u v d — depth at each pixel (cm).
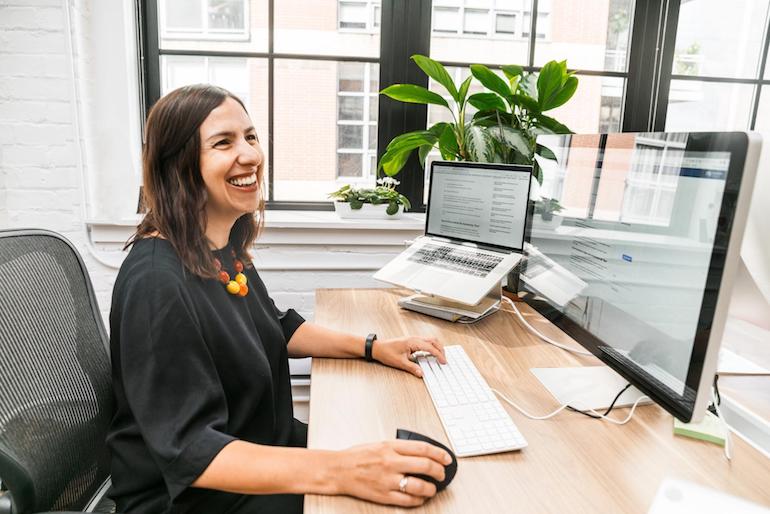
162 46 197
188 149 88
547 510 66
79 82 175
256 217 113
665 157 81
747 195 67
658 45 212
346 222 189
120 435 85
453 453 77
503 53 209
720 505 59
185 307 79
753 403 96
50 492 76
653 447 81
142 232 91
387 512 65
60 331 85
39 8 169
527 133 165
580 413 91
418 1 201
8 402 71
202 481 71
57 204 179
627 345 89
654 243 83
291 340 116
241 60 200
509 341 123
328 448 78
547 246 120
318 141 208
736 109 221
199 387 77
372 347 111
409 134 177
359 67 204
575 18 208
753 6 214
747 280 102
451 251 147
